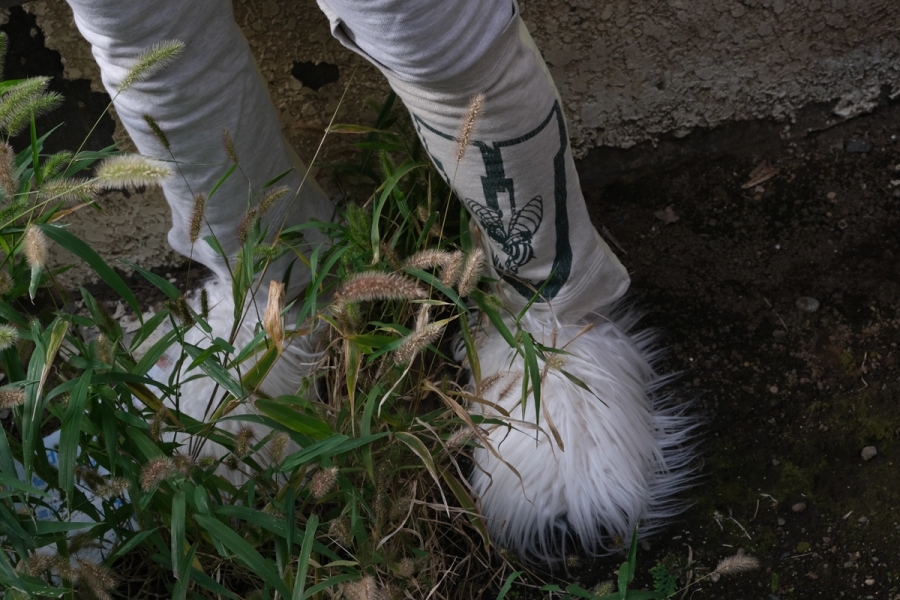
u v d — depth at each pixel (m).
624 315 1.91
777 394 1.78
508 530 1.62
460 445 1.45
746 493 1.67
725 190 2.11
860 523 1.59
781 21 1.95
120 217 2.11
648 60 1.99
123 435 1.25
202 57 1.28
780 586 1.55
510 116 1.24
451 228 1.87
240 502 1.51
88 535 1.27
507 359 1.68
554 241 1.50
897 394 1.72
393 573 1.36
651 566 1.62
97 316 1.27
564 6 1.87
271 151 1.54
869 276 1.89
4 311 1.14
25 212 1.14
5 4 1.65
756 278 1.94
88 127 1.98
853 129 2.14
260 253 1.33
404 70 1.16
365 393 1.43
